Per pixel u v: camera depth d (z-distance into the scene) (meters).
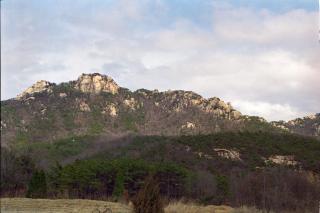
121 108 191.00
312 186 38.06
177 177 61.16
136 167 63.03
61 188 56.72
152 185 14.77
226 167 78.31
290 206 30.78
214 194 52.72
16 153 73.31
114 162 66.31
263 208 30.59
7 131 151.12
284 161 71.50
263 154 81.25
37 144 126.44
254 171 64.56
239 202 38.66
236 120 160.12
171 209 24.44
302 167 60.56
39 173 50.12
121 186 57.00
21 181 60.22
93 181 61.22
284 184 37.66
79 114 180.50
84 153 116.81
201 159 85.06
